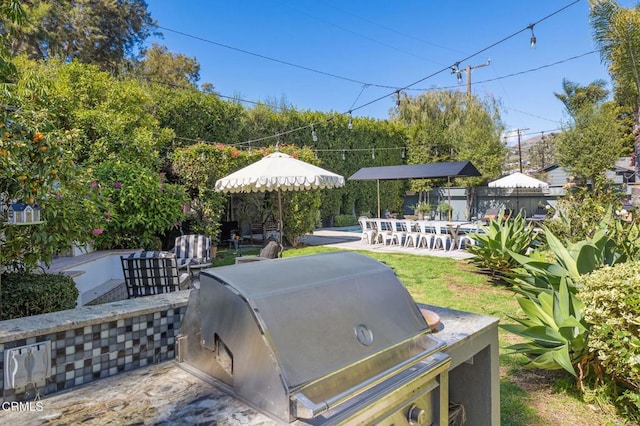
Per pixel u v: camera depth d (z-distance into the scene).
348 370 1.18
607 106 14.86
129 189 6.84
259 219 11.66
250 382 1.12
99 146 7.90
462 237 9.34
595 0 8.16
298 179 5.99
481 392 1.91
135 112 10.08
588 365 2.67
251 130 14.59
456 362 1.63
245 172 6.23
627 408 2.41
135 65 18.72
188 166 8.99
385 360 1.32
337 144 17.44
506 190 16.47
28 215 2.96
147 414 1.08
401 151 20.19
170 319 1.64
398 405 1.25
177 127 12.34
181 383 1.29
